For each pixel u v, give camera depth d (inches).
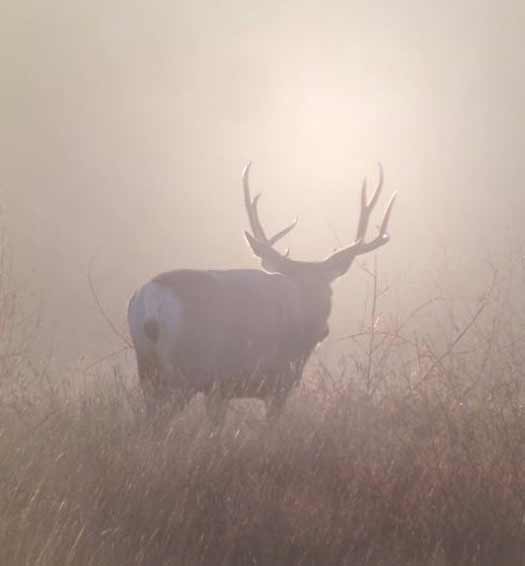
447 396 1285.7
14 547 873.5
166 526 960.9
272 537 961.5
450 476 1052.5
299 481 1064.2
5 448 1042.1
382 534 983.6
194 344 1296.8
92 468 1028.5
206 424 1222.3
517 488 1040.2
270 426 1196.5
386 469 1074.7
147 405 1278.3
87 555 896.9
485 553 956.0
